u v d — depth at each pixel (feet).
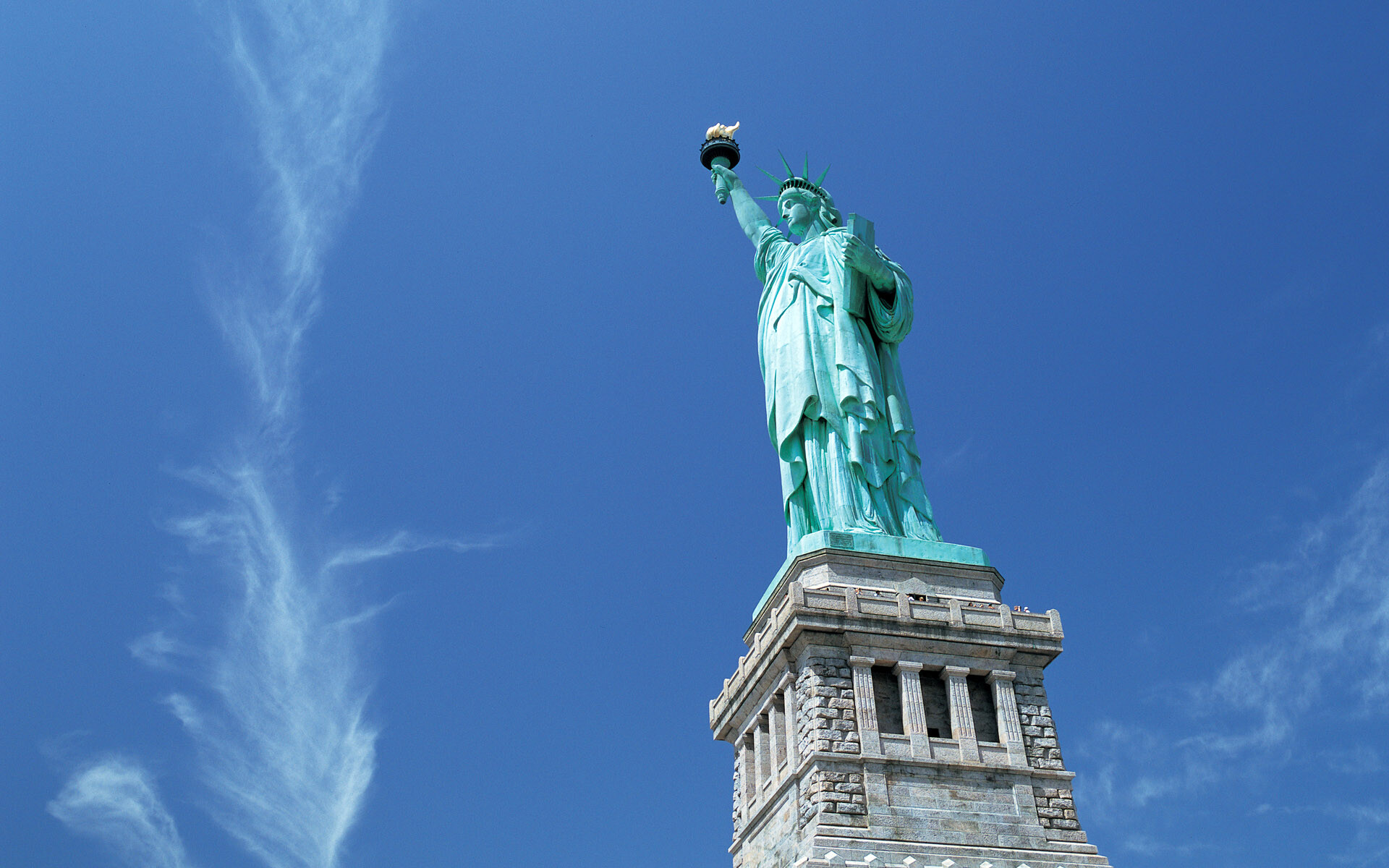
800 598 231.50
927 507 269.03
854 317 282.97
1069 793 224.94
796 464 274.57
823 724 221.46
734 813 261.65
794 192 317.63
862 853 206.69
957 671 233.14
